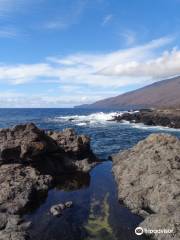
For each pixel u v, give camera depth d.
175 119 64.88
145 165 17.50
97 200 16.08
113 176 20.59
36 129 21.73
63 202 15.82
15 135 20.89
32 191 16.23
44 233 12.41
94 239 11.95
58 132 26.05
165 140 20.72
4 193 15.57
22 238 11.69
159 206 13.69
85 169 22.30
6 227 12.70
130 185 16.31
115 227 12.95
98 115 99.88
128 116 80.25
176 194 13.87
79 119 88.38
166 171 16.11
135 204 14.70
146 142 21.61
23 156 19.88
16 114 135.00
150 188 15.28
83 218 13.80
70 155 24.05
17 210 14.50
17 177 17.64
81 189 17.88
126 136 45.62
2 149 19.78
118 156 23.97
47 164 21.12
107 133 49.78
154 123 67.06
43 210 14.78
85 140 25.23
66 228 12.84
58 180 19.83
